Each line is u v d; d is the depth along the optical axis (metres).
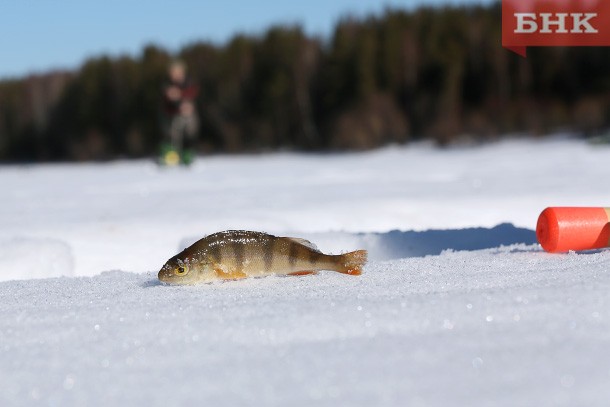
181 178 12.23
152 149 28.61
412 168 12.40
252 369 1.64
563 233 3.15
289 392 1.48
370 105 23.80
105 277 3.18
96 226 5.08
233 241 2.73
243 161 19.34
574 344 1.69
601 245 3.21
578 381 1.44
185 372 1.64
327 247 4.01
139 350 1.83
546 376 1.48
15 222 5.77
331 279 2.77
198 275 2.69
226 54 28.25
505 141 20.97
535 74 23.70
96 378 1.64
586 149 15.15
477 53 24.48
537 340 1.74
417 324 1.94
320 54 27.28
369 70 25.52
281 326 1.97
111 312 2.27
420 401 1.39
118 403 1.48
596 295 2.13
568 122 21.16
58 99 31.91
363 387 1.48
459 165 12.43
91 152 28.78
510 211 5.76
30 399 1.53
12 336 2.04
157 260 4.34
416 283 2.61
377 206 5.89
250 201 6.86
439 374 1.54
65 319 2.21
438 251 4.05
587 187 6.80
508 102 23.17
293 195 7.41
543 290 2.24
